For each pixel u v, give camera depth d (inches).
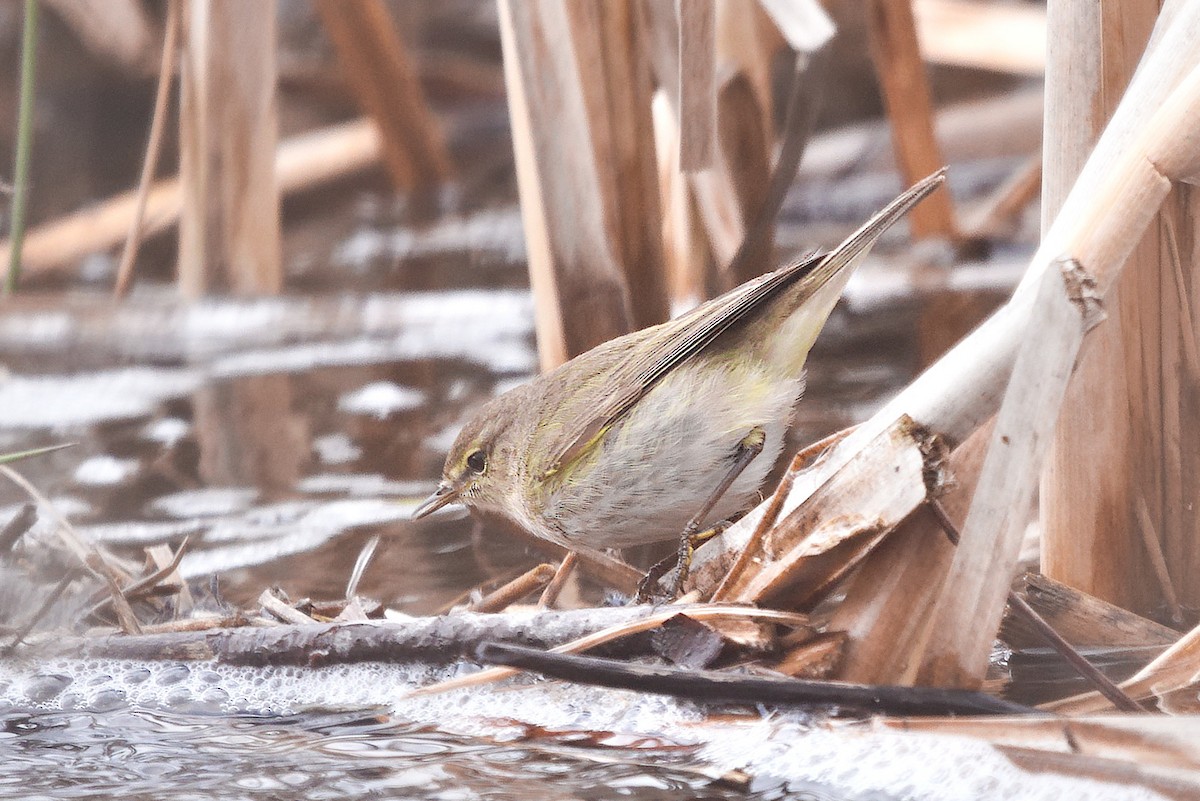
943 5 682.2
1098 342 276.5
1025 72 667.4
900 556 245.3
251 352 570.6
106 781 231.5
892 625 244.2
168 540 383.9
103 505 414.0
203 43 545.3
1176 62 233.0
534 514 301.7
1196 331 276.8
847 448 250.8
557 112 350.0
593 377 302.0
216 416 501.0
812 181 729.0
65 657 285.9
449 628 266.4
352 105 836.6
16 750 247.1
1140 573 284.7
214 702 271.4
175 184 715.4
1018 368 223.8
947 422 239.1
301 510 404.5
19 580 319.3
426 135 752.3
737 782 225.5
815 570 250.4
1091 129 264.8
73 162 786.8
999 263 594.6
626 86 359.9
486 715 259.3
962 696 227.5
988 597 227.5
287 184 747.4
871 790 219.9
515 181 810.2
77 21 770.2
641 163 363.9
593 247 353.7
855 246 284.2
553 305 360.2
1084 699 236.7
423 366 553.0
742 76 446.0
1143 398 280.4
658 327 305.6
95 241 685.3
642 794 221.8
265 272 567.5
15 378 553.9
